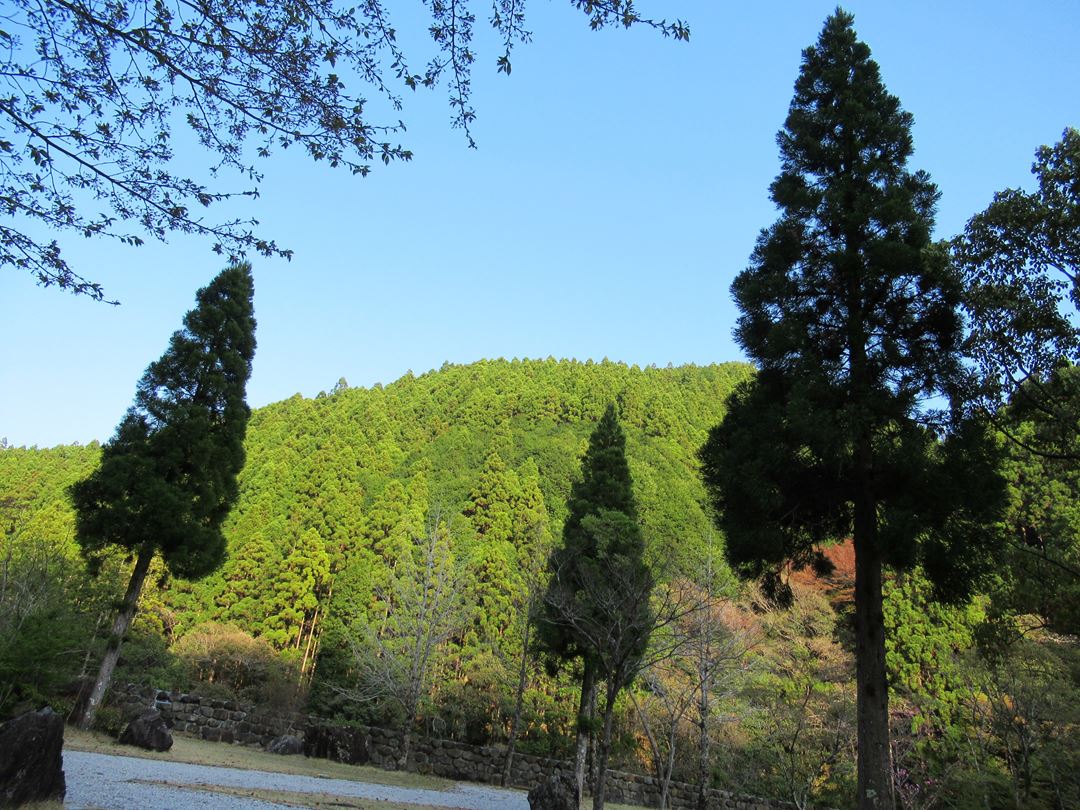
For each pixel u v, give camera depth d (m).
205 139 4.73
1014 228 9.39
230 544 40.12
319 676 27.39
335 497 41.72
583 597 14.87
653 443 60.34
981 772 17.91
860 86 12.55
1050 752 17.64
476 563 30.81
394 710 23.42
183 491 16.12
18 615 13.73
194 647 27.58
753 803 19.64
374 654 22.27
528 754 20.94
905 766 19.45
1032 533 16.59
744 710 18.89
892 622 25.06
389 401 79.38
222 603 34.84
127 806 7.20
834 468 9.92
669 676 18.52
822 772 18.47
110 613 21.73
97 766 9.90
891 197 10.95
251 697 26.59
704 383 87.56
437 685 24.88
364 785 13.73
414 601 22.33
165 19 4.17
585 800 16.72
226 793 9.11
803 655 22.33
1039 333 9.35
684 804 19.44
